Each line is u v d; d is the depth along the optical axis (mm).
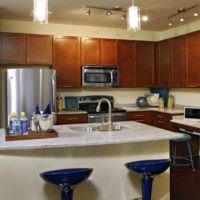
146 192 2586
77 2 3918
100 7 4168
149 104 5750
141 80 5648
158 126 5180
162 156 2945
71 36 5160
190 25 5215
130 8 2531
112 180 2777
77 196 2686
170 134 2762
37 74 4289
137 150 2846
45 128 2561
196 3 3969
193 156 4895
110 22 5164
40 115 2578
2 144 2273
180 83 5047
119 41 5473
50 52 5000
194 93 5207
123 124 3445
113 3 3969
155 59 5738
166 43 5418
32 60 4891
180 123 4281
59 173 2207
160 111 5102
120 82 5484
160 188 3010
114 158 2775
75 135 2688
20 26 5090
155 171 2518
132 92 5973
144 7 4148
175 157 4715
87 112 4988
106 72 5316
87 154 2676
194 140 4863
